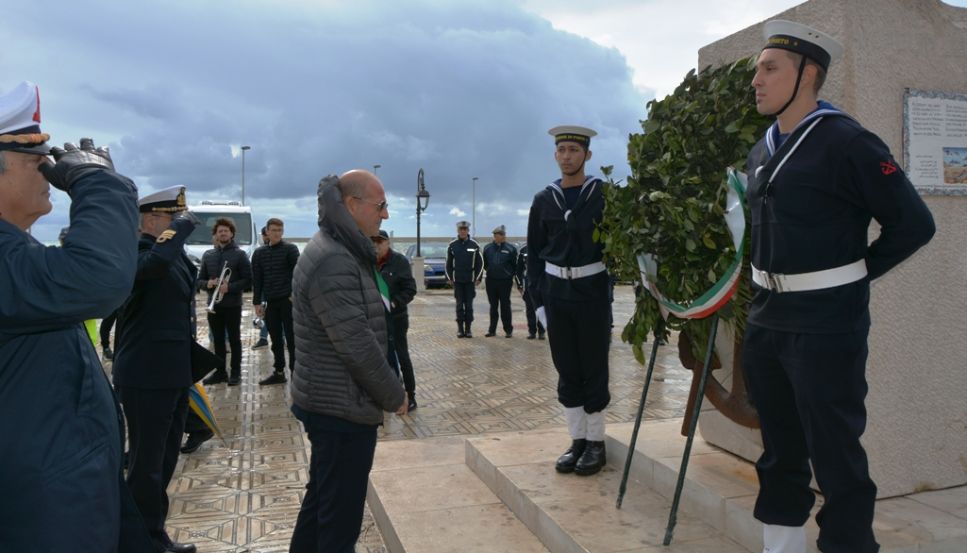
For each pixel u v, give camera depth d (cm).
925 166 296
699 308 287
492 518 361
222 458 505
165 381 326
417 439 539
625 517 317
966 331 309
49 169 181
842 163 212
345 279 262
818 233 217
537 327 1196
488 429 580
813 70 226
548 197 379
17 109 174
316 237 276
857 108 283
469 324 1152
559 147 375
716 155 289
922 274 298
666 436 392
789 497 244
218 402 690
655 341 328
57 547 163
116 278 167
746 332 247
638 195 310
